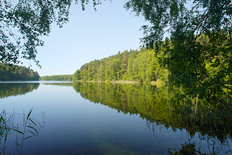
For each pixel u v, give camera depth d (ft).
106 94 72.43
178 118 28.68
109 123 26.25
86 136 20.15
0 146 17.04
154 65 127.13
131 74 192.54
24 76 284.82
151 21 18.72
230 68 12.35
